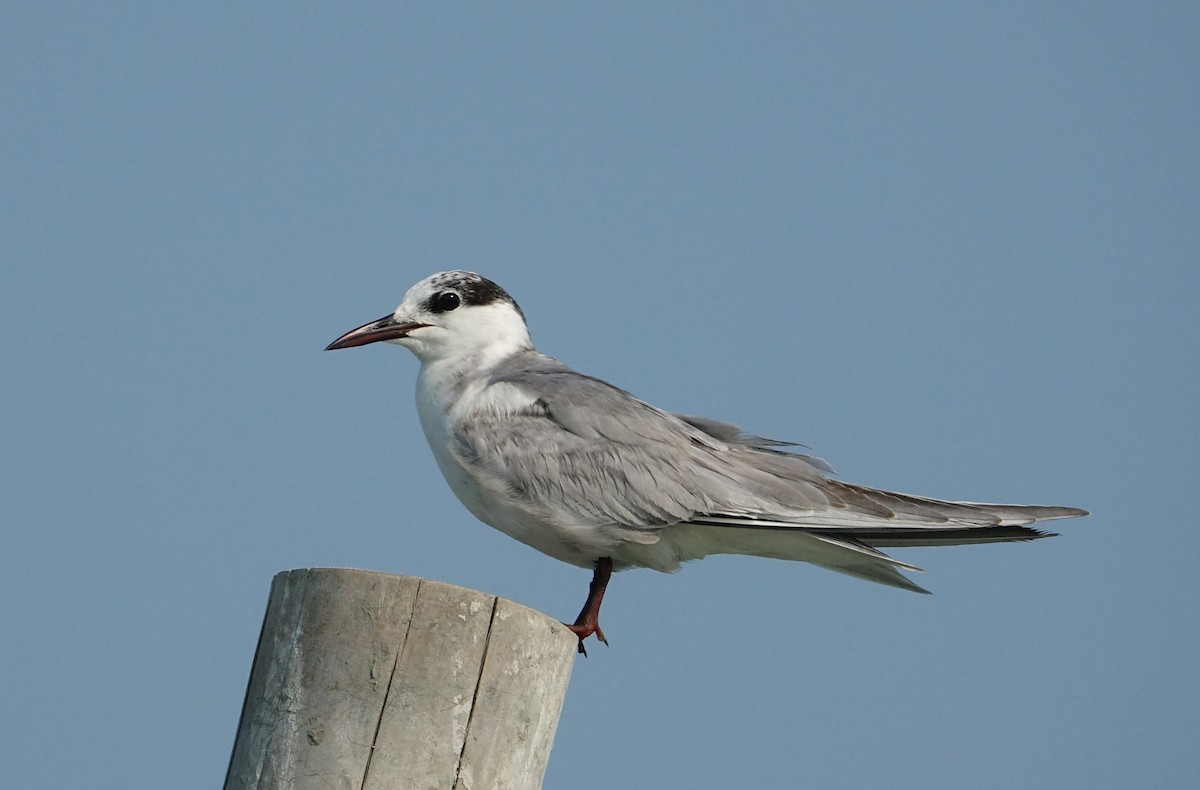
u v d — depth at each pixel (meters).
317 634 7.37
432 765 7.17
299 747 7.24
